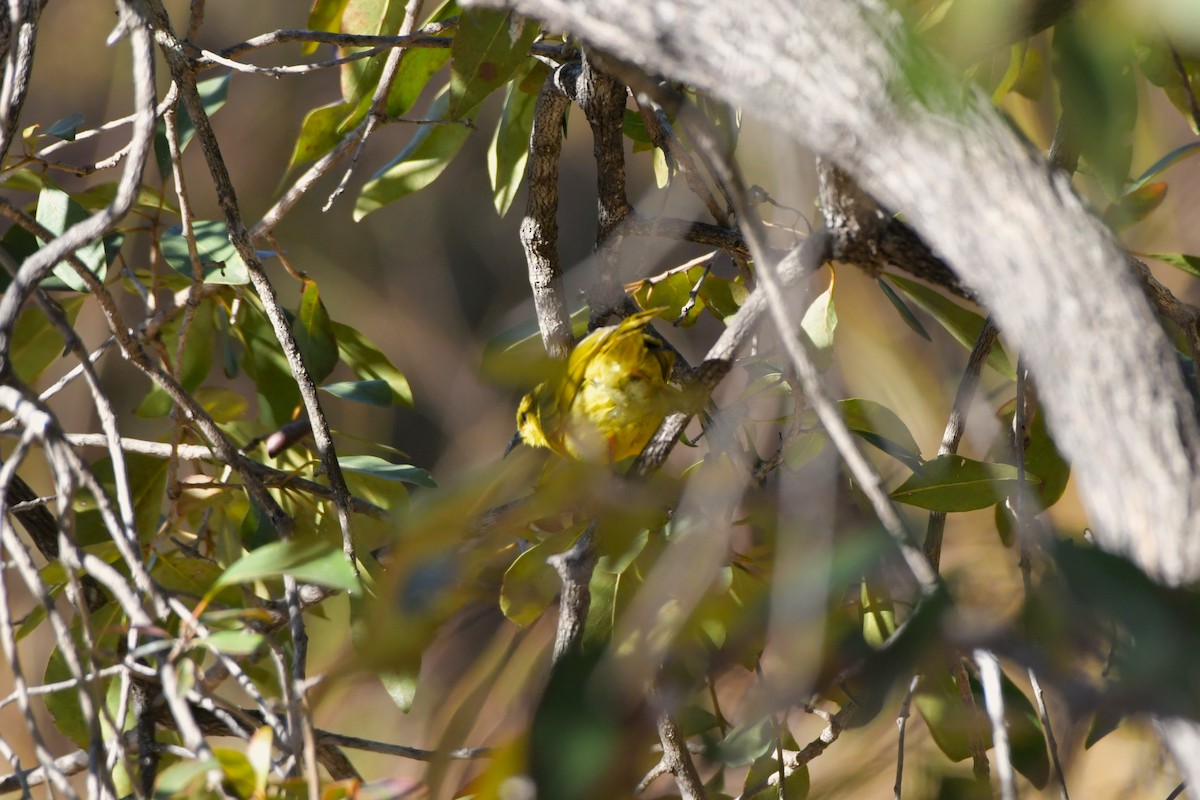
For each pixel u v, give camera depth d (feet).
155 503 32.12
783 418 31.65
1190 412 29.19
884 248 31.14
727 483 31.22
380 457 32.07
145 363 31.60
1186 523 28.14
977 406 32.14
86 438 31.94
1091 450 29.81
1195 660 25.13
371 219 52.08
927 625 27.71
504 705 31.53
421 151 32.24
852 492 31.63
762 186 31.60
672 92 31.22
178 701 31.09
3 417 32.30
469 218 53.83
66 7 43.14
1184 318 31.53
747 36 31.04
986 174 30.99
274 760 31.32
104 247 31.83
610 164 31.68
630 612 31.07
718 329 37.58
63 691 31.76
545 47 31.73
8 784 31.71
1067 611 27.96
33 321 32.17
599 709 28.86
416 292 52.34
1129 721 31.48
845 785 31.71
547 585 31.58
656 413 31.58
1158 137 32.32
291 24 48.21
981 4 31.09
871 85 31.01
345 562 31.14
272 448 32.04
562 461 31.63
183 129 32.07
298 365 31.71
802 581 29.53
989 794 31.58
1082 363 29.89
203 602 31.17
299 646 31.40
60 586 31.71
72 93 44.32
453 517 29.09
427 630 30.83
